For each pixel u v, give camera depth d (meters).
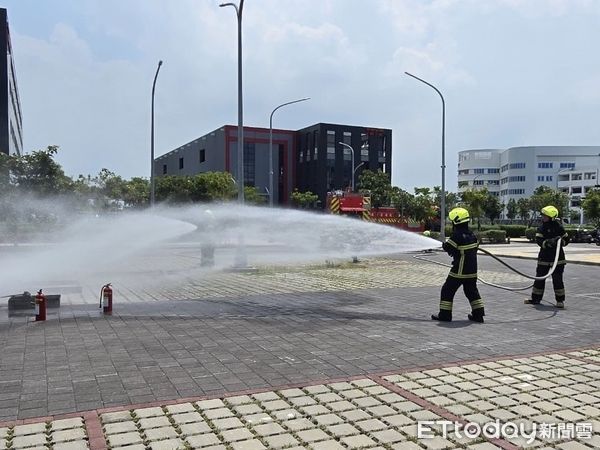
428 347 6.66
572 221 92.62
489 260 21.77
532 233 44.22
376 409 4.56
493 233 39.62
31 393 4.91
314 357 6.16
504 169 124.44
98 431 4.08
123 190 34.88
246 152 70.81
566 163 115.31
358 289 12.02
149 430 4.11
